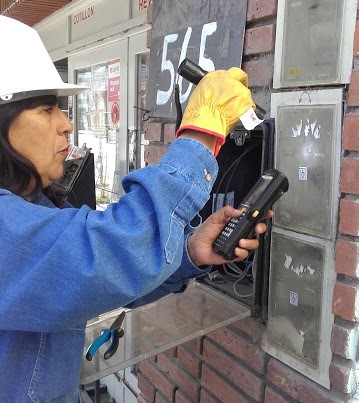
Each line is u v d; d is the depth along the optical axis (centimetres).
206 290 175
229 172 169
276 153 145
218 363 175
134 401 284
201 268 126
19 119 96
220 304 163
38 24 502
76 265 85
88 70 398
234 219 118
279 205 144
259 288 152
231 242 115
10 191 97
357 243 123
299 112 137
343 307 126
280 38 142
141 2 309
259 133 150
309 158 134
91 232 86
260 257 150
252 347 159
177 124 119
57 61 477
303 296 138
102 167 379
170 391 202
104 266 85
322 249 132
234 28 159
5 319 89
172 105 190
